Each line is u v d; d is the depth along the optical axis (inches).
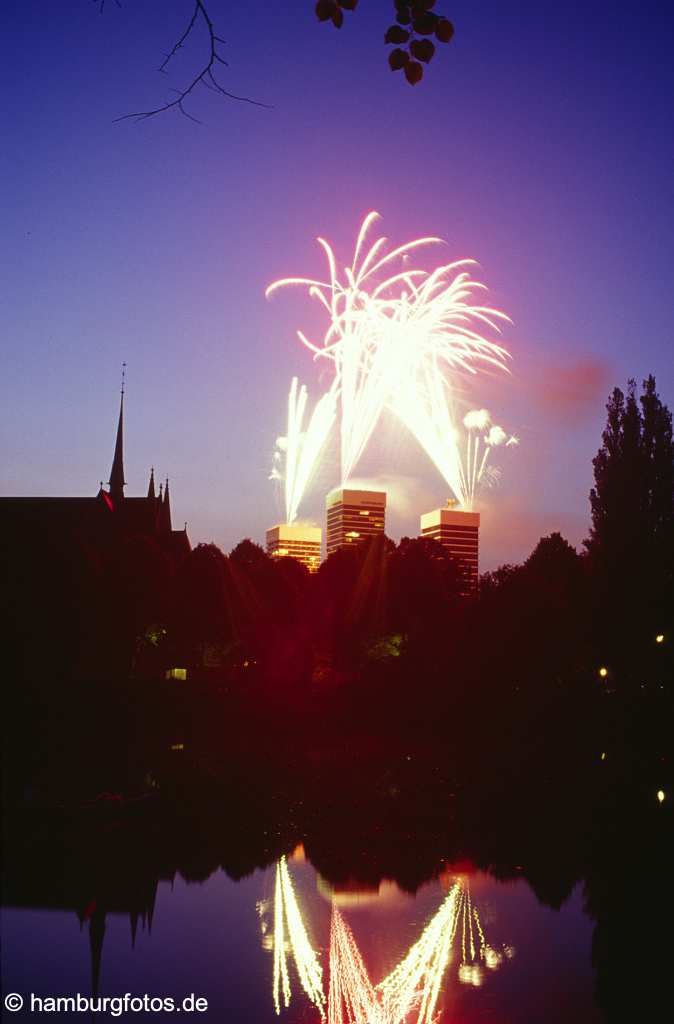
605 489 2568.9
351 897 707.4
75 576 1909.4
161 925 624.7
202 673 3501.5
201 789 1168.2
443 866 812.6
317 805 1105.4
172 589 3277.6
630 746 1729.8
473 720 2194.9
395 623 3376.0
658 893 723.4
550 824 1014.4
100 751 1403.8
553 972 552.1
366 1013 488.4
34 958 558.9
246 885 733.3
